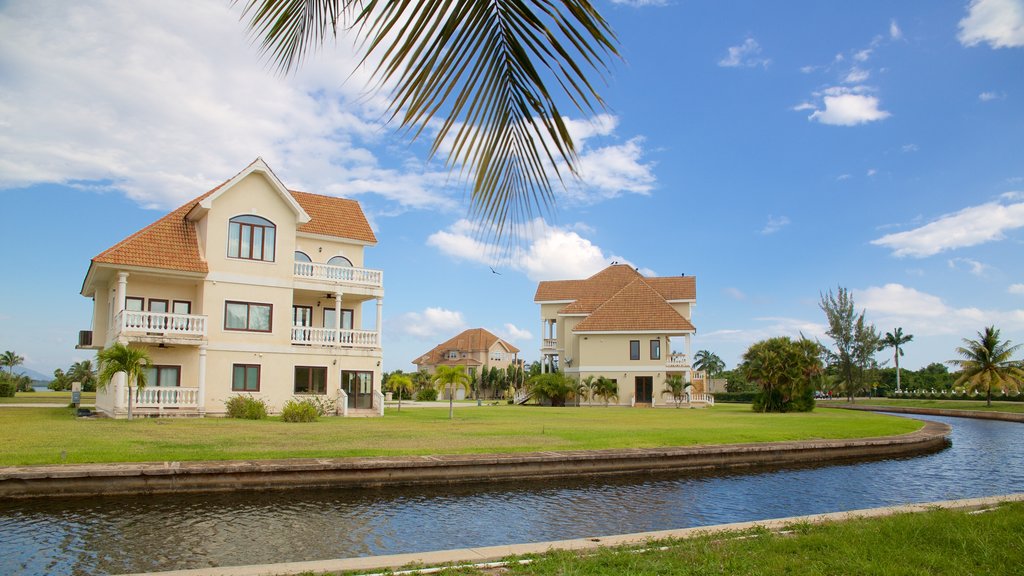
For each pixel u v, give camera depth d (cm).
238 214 3164
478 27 302
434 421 2908
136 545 1027
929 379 9131
